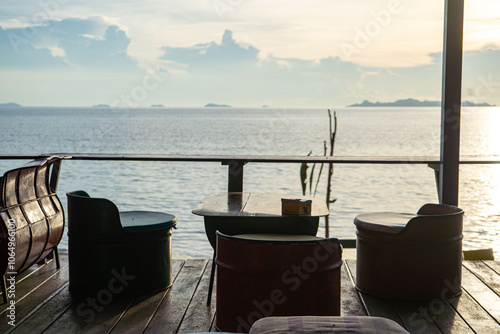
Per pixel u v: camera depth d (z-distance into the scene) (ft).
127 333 10.32
